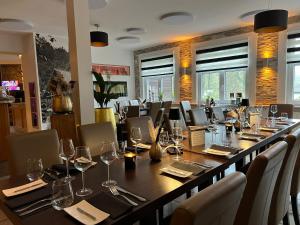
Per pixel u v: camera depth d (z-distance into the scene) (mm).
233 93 6145
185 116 4902
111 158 1544
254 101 5871
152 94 8352
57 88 3102
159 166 1630
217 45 6418
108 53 7902
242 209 1114
